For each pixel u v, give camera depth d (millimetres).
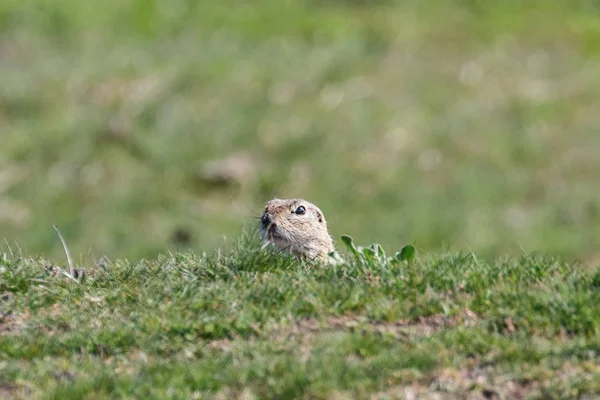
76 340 8953
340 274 10367
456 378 8344
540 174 25359
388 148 25875
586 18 32969
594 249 22703
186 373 8367
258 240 11508
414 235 22875
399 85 28344
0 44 29109
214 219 23328
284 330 9180
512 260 10914
